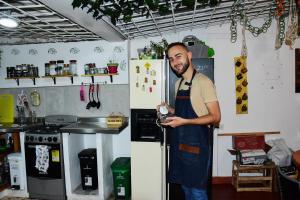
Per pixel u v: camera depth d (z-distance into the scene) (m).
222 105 3.73
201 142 1.93
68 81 3.90
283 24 3.25
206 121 1.78
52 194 3.31
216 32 3.64
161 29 3.47
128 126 3.84
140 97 3.05
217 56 3.67
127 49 3.71
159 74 3.00
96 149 3.48
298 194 1.29
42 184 3.32
